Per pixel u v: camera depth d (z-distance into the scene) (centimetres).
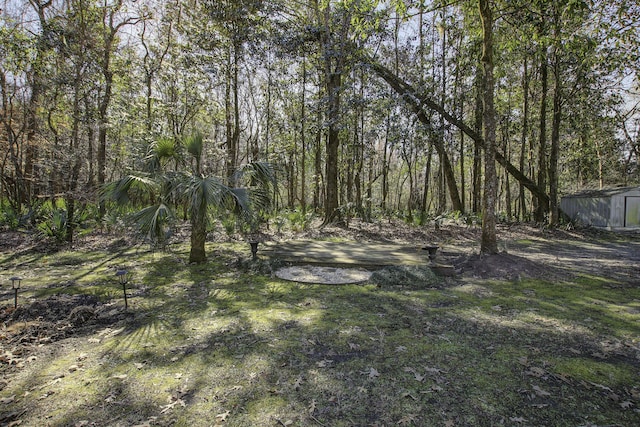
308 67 1459
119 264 663
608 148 1838
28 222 1026
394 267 579
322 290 500
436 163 1933
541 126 1305
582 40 716
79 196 883
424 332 348
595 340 329
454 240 970
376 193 2978
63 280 552
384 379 260
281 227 1087
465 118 1507
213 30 1252
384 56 1262
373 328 358
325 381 258
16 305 409
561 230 1181
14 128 1292
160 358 296
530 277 564
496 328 358
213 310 415
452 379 260
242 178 654
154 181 585
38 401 236
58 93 1044
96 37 987
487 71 637
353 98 1074
